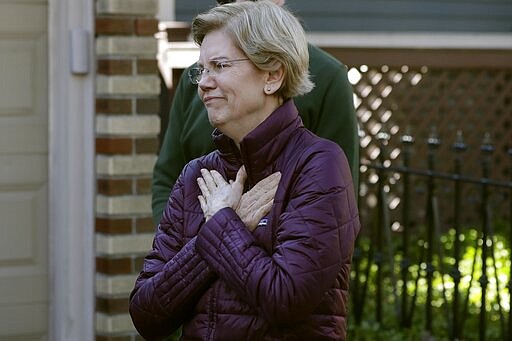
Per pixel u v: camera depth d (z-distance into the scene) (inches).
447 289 398.6
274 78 157.4
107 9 278.7
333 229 150.3
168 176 216.1
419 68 493.0
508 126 530.6
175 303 156.5
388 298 391.5
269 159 157.1
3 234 285.1
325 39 498.0
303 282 147.3
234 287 150.6
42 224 288.0
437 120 506.0
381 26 529.7
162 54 384.8
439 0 541.3
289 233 149.9
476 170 517.0
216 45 155.9
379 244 363.6
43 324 289.9
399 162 493.0
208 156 167.9
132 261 285.7
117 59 281.0
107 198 283.4
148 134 285.3
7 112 283.0
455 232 328.8
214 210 155.3
